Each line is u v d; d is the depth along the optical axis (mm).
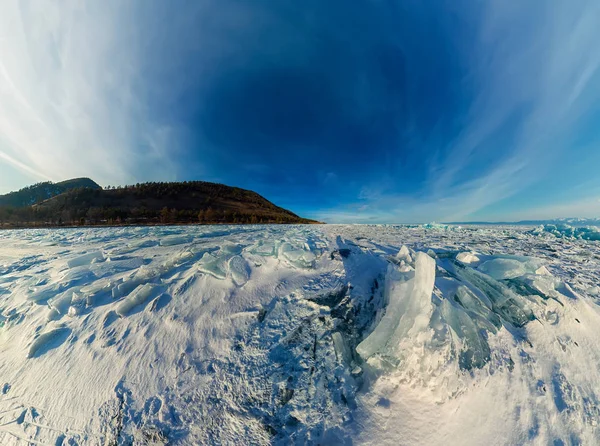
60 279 5523
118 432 2615
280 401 2621
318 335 3197
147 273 5051
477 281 4016
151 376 3062
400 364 2709
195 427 2557
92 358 3412
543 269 3879
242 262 4871
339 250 5094
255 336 3320
